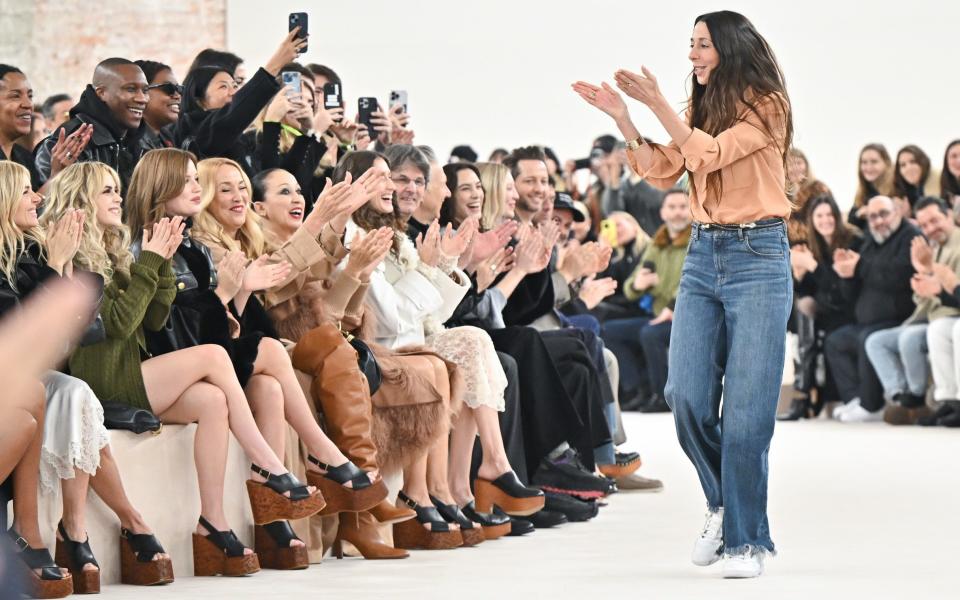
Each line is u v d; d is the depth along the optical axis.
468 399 7.75
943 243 16.12
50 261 5.73
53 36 20.17
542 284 9.60
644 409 17.72
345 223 7.23
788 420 16.95
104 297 6.09
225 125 8.41
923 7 19.88
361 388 6.77
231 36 20.47
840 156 20.14
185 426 6.34
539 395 8.44
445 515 7.47
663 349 17.31
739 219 6.11
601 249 10.79
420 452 7.11
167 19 20.28
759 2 20.30
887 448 13.22
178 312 6.42
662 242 17.39
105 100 8.14
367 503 6.60
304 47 8.61
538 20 20.92
